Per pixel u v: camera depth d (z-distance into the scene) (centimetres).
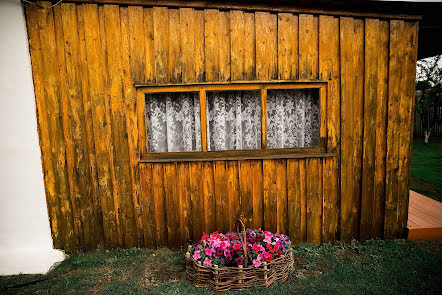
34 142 275
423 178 607
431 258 276
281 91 313
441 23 314
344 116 303
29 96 270
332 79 298
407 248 297
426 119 1059
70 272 263
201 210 301
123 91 284
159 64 283
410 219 346
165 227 302
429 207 390
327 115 302
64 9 270
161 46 281
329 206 311
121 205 296
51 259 280
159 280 246
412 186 550
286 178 304
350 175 310
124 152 291
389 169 314
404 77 306
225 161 297
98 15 274
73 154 287
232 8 280
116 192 295
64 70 277
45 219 284
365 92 302
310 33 291
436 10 294
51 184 287
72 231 294
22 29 263
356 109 304
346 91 300
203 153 298
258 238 250
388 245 305
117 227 298
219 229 304
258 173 301
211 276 227
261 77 291
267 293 219
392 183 316
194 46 283
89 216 295
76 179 290
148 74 283
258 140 312
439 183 568
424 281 239
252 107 311
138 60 281
